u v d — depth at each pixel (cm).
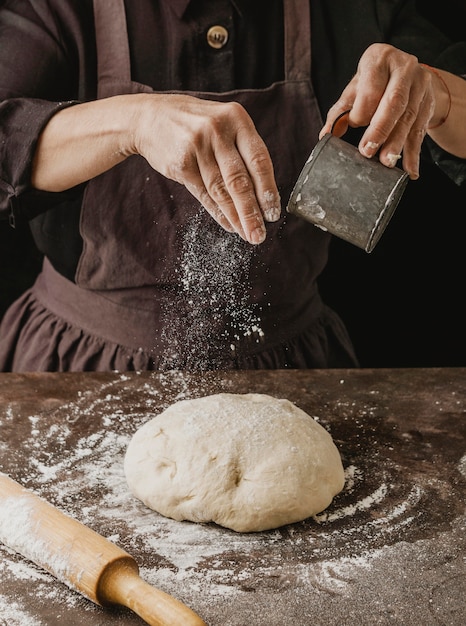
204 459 130
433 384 172
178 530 126
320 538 123
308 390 170
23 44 173
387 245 276
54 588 110
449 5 256
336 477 133
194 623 95
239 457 131
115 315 190
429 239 274
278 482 127
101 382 171
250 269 187
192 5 180
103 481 137
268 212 126
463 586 111
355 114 138
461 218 270
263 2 184
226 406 144
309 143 187
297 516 126
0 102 165
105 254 186
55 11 176
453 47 196
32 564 115
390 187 125
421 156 207
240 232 128
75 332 194
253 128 129
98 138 150
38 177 163
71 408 159
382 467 142
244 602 108
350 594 110
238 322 189
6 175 162
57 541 109
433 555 118
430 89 145
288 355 196
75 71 182
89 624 104
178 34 180
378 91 138
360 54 191
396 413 160
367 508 131
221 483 127
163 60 182
